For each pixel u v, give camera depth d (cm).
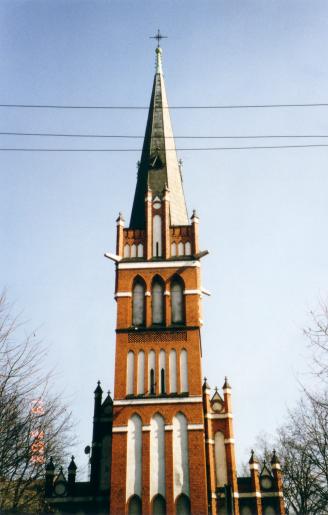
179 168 5712
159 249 4984
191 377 4419
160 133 5806
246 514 4416
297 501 5238
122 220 5100
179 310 4709
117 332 4600
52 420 3325
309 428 5194
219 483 4475
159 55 6550
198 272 4859
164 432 4247
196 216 5088
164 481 4094
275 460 4603
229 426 4669
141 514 4000
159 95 6178
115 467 4144
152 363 4491
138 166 5794
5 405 2895
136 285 4828
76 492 4375
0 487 3044
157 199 5219
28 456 3102
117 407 4334
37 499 4075
